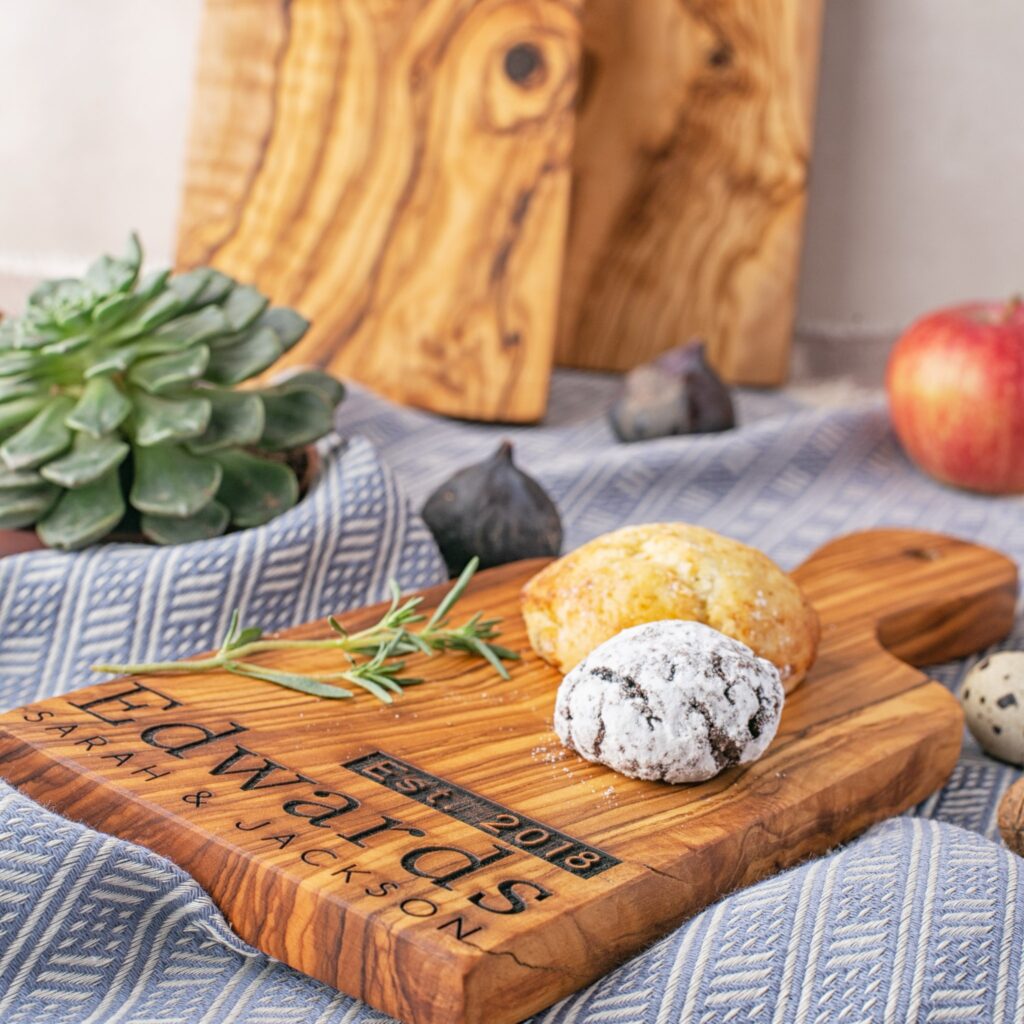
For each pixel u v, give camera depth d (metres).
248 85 1.17
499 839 0.51
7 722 0.58
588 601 0.64
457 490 0.82
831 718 0.63
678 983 0.46
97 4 1.35
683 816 0.54
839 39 1.29
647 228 1.30
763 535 0.99
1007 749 0.67
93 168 1.39
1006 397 1.04
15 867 0.49
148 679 0.63
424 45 1.15
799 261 1.29
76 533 0.72
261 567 0.72
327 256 1.17
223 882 0.50
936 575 0.83
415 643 0.64
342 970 0.46
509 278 1.16
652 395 1.10
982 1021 0.45
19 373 0.75
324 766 0.56
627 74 1.28
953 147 1.29
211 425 0.76
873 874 0.50
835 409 1.14
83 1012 0.48
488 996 0.44
